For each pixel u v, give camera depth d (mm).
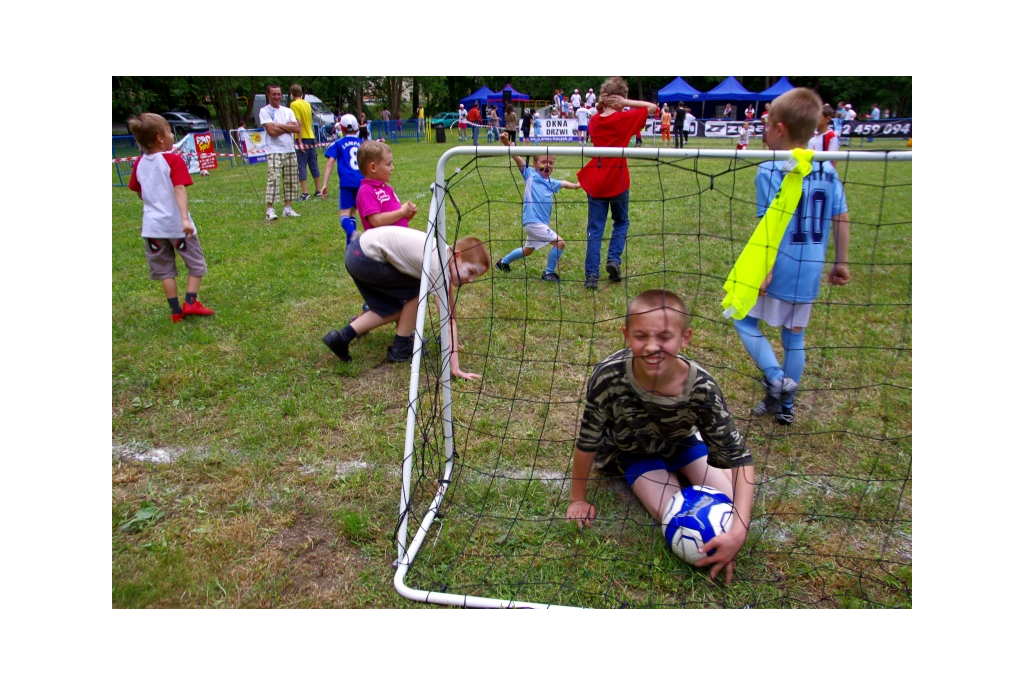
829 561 2307
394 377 3684
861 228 6984
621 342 4039
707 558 2186
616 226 4930
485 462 2889
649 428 2387
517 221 6926
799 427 3143
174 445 3068
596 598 2160
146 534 2477
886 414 3227
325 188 9773
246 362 3873
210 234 7348
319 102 27391
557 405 3344
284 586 2229
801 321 2986
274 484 2764
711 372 3631
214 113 34094
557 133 21109
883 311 4500
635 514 2535
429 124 27938
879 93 36250
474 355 3885
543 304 4648
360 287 3717
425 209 7605
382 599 2180
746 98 26250
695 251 5828
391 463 2881
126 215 9156
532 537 2422
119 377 3701
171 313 4668
